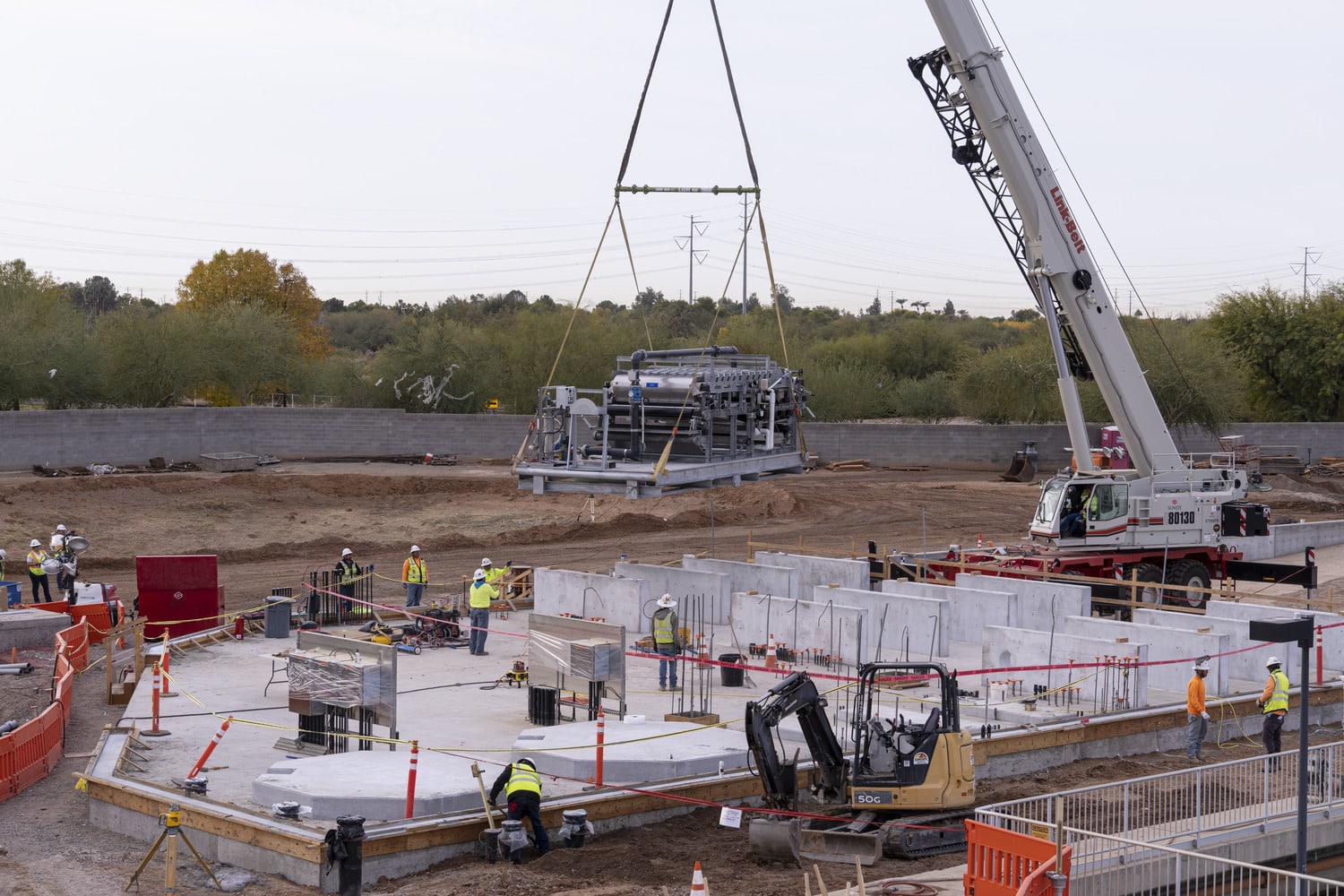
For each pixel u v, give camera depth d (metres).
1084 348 32.44
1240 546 35.16
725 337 87.56
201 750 19.59
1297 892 13.35
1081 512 32.91
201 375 72.00
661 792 17.34
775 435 22.80
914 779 16.55
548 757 17.94
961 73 29.61
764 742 16.50
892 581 31.56
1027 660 24.70
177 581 29.61
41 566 34.12
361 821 14.47
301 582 36.69
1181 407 65.88
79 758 20.81
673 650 24.64
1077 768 21.36
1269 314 79.06
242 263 103.38
